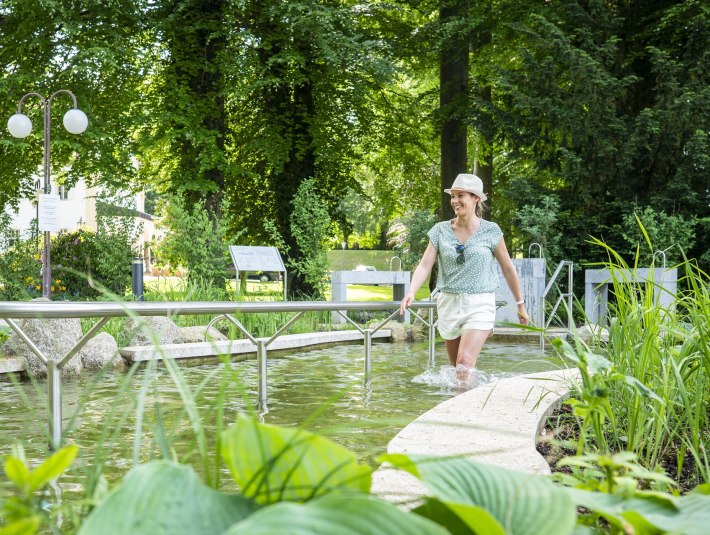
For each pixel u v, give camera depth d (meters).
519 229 14.05
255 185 18.38
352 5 16.73
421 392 4.75
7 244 15.28
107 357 6.39
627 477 1.07
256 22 15.77
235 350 7.38
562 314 12.25
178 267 13.65
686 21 13.75
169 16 13.95
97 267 14.98
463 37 15.36
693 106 12.82
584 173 13.37
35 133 13.65
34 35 13.77
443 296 5.25
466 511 0.78
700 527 0.87
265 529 0.65
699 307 2.82
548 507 0.87
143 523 0.72
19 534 0.67
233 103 17.66
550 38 13.57
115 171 14.40
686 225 12.69
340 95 17.45
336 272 13.37
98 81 14.51
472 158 19.11
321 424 3.58
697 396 2.39
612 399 2.59
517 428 2.71
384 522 0.67
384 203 21.02
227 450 0.89
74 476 2.42
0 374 5.78
